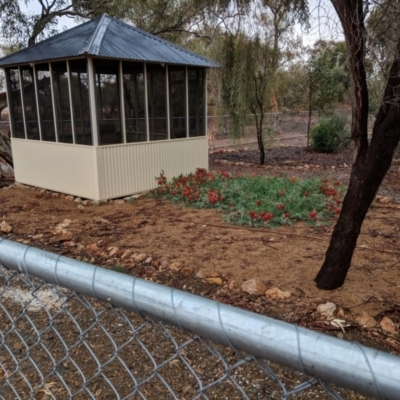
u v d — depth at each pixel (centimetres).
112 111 686
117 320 297
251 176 790
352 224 327
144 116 729
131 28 791
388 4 274
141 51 703
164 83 749
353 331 285
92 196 688
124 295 109
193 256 429
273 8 539
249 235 500
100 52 624
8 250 137
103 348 266
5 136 1021
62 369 245
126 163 710
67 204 683
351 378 76
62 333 283
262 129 1164
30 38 1023
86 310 312
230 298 337
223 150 1416
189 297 99
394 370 72
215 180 745
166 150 771
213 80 976
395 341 273
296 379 230
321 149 1353
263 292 341
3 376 238
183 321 98
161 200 695
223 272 385
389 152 300
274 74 1063
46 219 587
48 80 711
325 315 304
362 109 302
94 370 244
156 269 399
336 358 77
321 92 1377
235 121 1059
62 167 732
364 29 288
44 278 129
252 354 89
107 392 226
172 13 1139
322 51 1238
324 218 559
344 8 288
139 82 711
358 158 314
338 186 709
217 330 92
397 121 289
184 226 543
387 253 427
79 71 651
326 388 83
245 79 979
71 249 459
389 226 527
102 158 673
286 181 714
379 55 294
